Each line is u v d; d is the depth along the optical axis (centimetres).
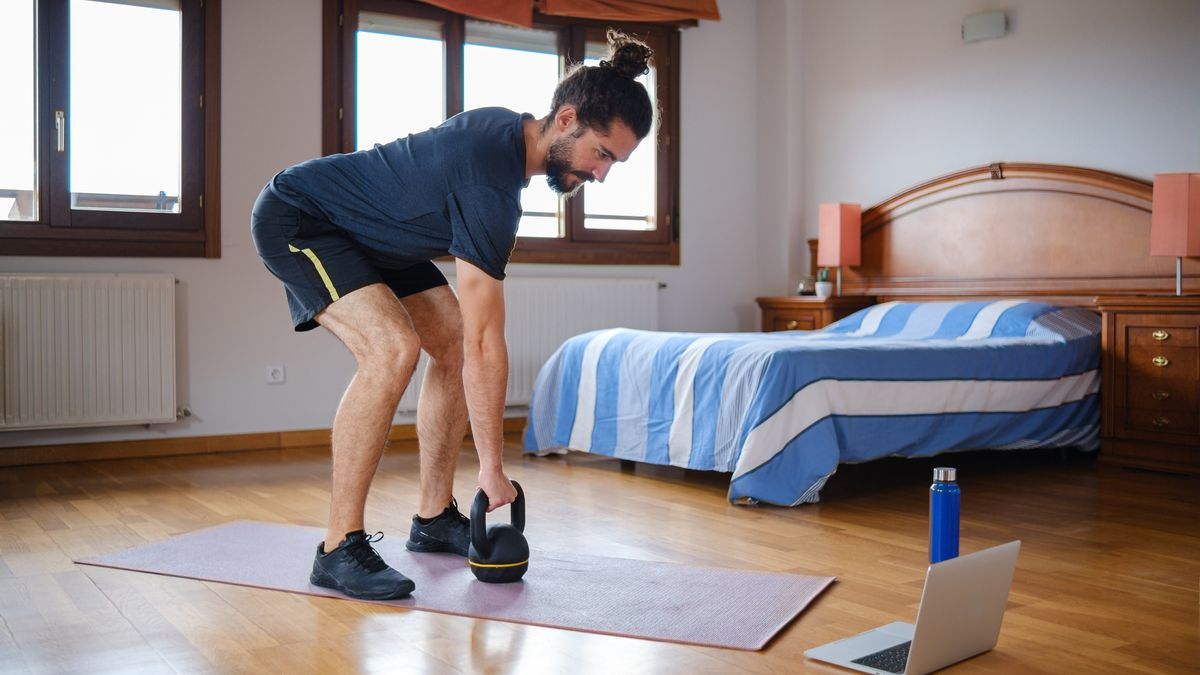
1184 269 457
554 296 578
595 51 604
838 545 295
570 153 230
